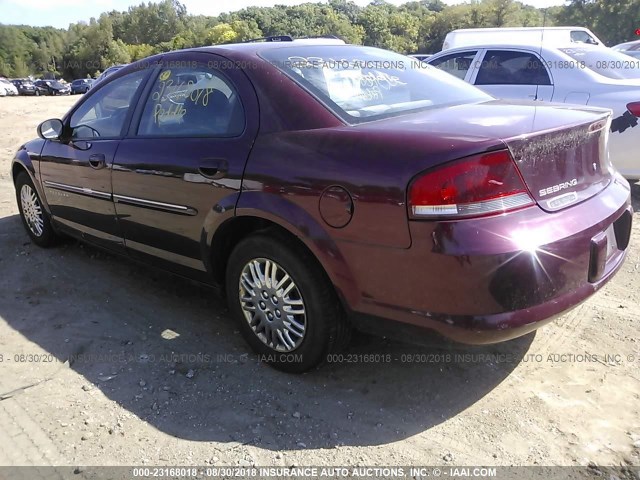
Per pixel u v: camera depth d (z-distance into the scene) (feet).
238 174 9.20
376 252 7.77
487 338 7.40
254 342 9.97
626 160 18.81
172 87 11.15
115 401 9.14
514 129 7.67
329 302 8.77
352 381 9.46
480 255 7.04
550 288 7.47
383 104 9.66
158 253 11.52
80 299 12.85
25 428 8.53
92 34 338.95
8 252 15.96
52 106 74.74
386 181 7.52
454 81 11.62
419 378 9.47
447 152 7.20
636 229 16.62
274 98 9.34
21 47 389.39
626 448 7.74
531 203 7.51
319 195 8.19
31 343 11.00
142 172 11.03
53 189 14.24
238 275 9.80
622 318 11.14
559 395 8.90
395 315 7.92
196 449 8.02
